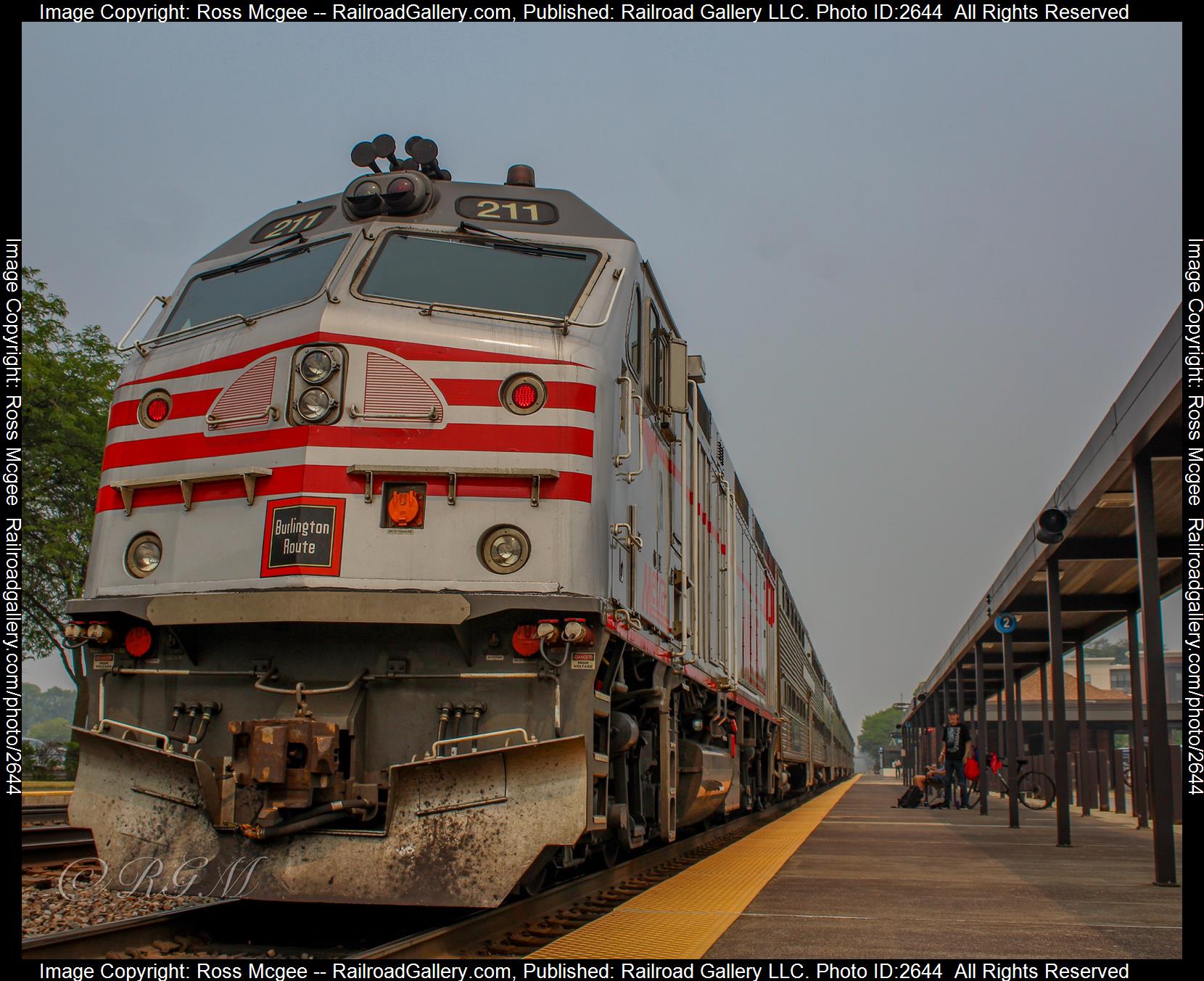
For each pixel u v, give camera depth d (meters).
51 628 26.61
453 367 6.30
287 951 5.65
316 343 6.32
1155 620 9.16
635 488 7.28
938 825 16.06
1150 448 9.38
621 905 6.94
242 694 6.36
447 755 5.96
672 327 9.14
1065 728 12.74
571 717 5.91
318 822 5.78
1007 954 5.49
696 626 9.77
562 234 7.32
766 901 7.27
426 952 4.98
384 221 7.22
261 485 6.28
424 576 6.07
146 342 7.15
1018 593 17.02
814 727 26.88
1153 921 6.61
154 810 6.14
